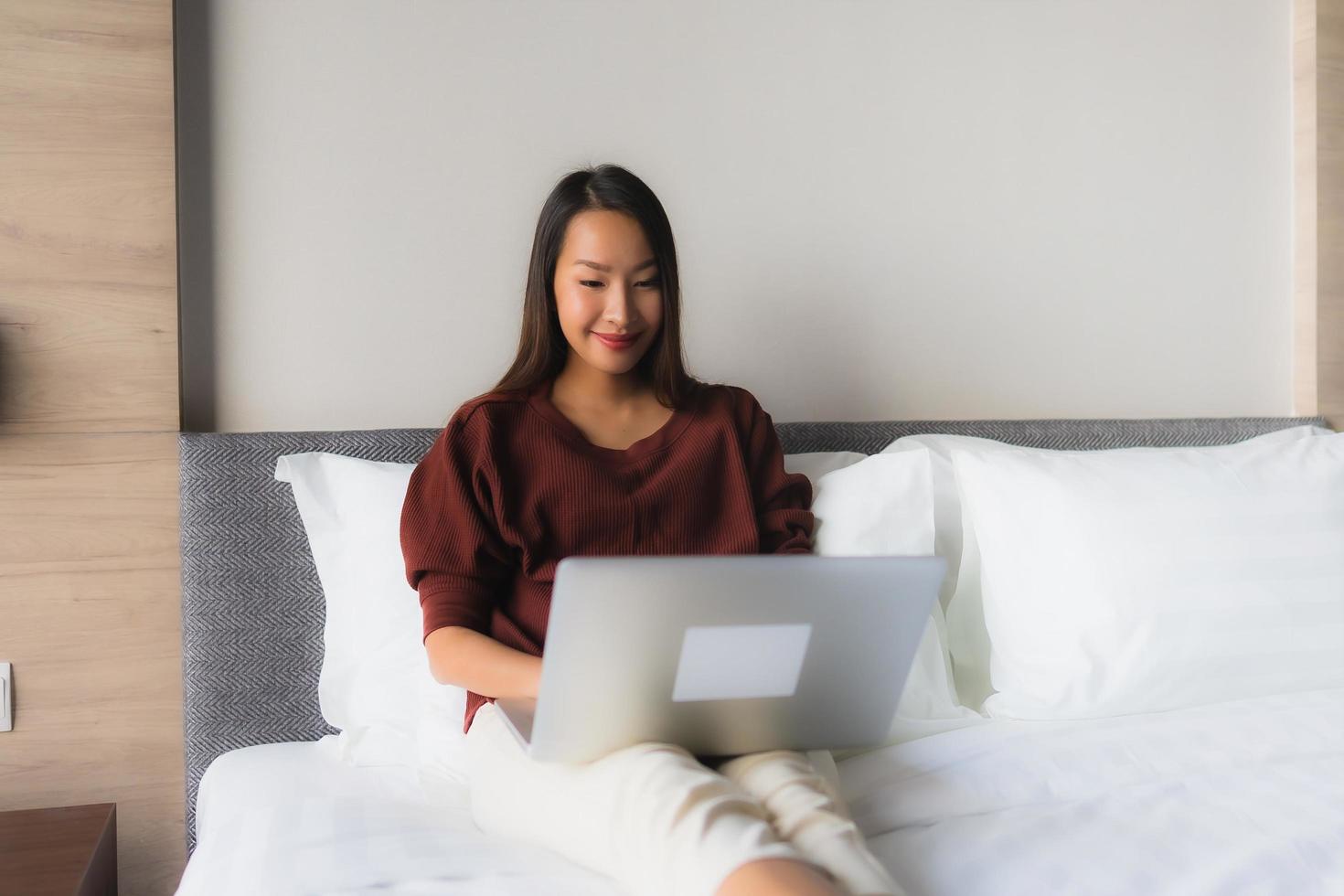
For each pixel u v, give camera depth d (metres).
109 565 1.50
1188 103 2.14
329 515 1.49
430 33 1.68
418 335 1.68
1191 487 1.51
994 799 1.06
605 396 1.41
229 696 1.51
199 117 1.58
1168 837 0.96
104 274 1.50
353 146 1.64
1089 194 2.07
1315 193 2.19
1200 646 1.37
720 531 1.38
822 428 1.80
